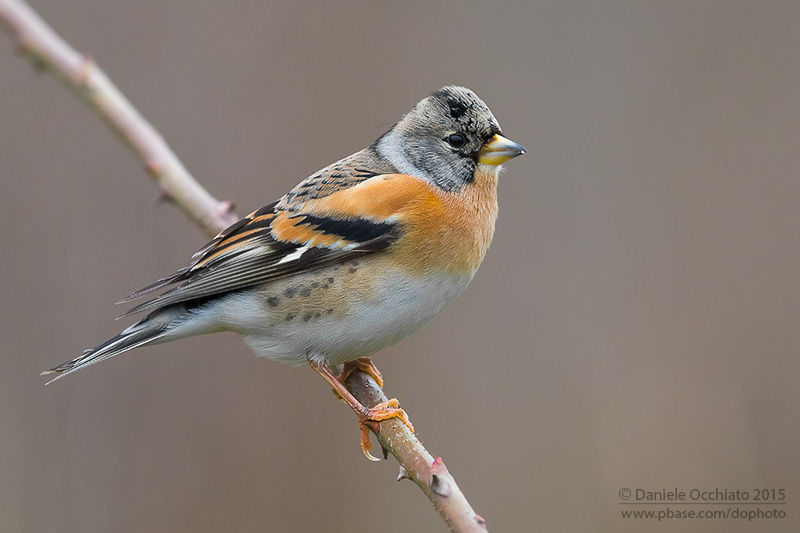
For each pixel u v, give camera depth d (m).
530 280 14.30
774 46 15.42
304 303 7.76
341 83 14.87
